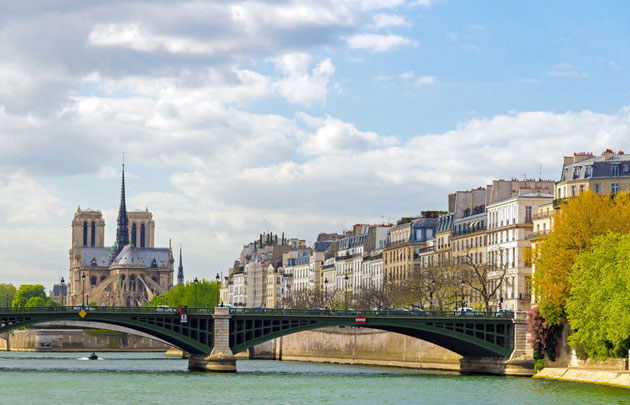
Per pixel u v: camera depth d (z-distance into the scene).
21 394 144.00
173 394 144.50
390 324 182.75
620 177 199.75
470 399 136.38
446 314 186.62
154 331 184.88
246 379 170.75
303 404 132.38
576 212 171.00
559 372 170.00
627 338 150.75
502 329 187.62
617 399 133.00
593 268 156.12
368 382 165.50
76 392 147.12
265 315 186.50
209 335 189.88
